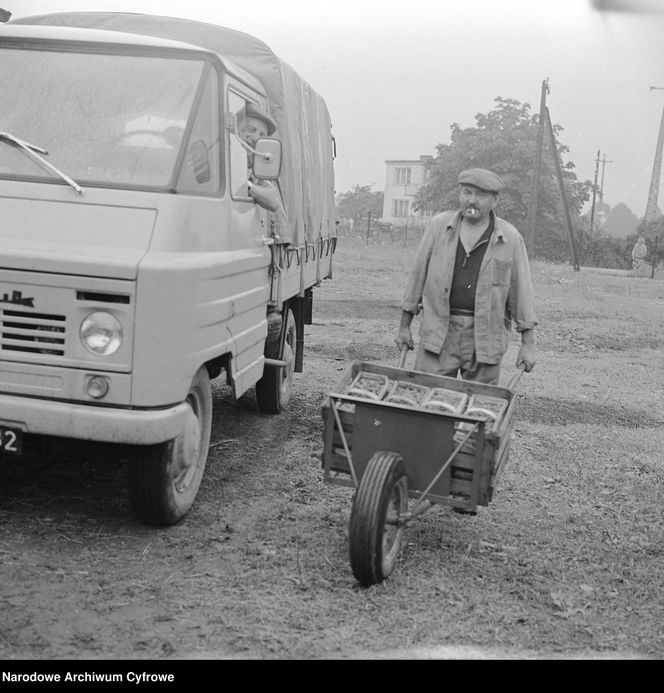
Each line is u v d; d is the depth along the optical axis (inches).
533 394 419.2
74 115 209.9
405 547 209.3
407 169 3905.0
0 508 210.5
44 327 184.1
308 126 353.7
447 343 226.7
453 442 190.1
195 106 214.7
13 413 182.9
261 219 257.8
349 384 213.0
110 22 292.0
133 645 154.3
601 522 244.5
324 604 175.6
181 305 186.7
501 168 2292.1
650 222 2217.0
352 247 1866.4
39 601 167.0
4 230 188.5
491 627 173.0
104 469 244.4
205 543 201.3
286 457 277.4
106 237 188.4
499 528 231.1
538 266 1622.8
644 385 474.3
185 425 194.2
